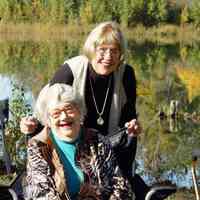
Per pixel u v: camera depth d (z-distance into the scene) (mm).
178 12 81062
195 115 19672
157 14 79688
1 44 58625
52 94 4246
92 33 4793
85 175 4254
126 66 5000
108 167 4309
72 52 46875
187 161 12141
